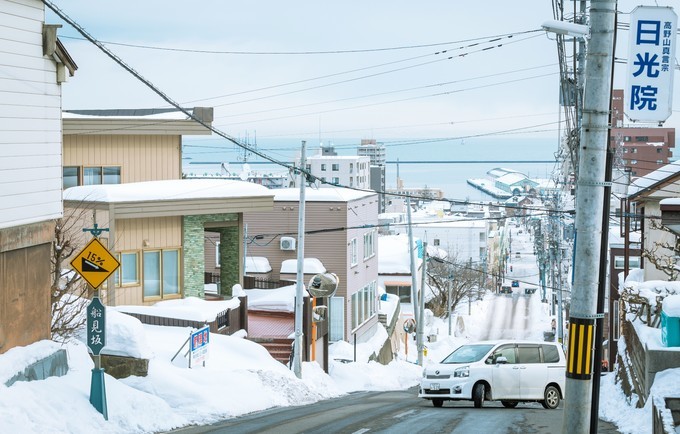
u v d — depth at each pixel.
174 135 37.50
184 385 20.52
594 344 12.42
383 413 20.14
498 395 22.77
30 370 15.76
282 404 23.47
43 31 17.55
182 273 33.19
